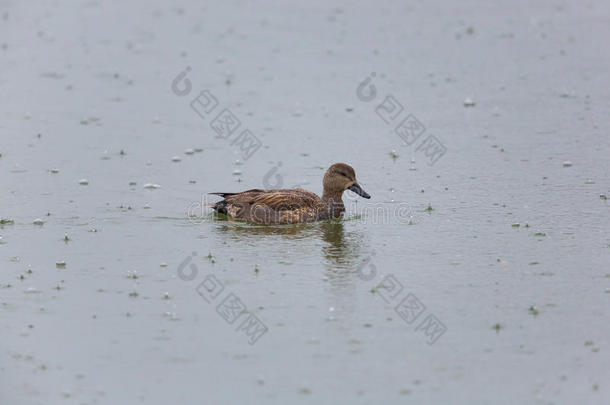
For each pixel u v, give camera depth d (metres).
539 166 25.00
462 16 42.16
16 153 26.12
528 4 44.31
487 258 18.97
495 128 28.41
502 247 19.55
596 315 16.33
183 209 22.19
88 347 15.34
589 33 39.06
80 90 32.28
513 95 31.62
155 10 43.31
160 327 16.03
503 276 18.03
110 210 22.00
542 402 13.74
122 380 14.33
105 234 20.45
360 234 20.72
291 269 18.58
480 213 21.73
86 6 44.12
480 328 15.95
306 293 17.45
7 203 22.33
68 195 22.98
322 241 20.27
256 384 14.20
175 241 20.14
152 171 24.91
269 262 18.97
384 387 14.12
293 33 39.38
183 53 36.62
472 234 20.38
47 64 35.28
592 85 32.47
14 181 23.92
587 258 18.80
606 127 28.17
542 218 21.23
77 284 17.72
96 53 36.69
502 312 16.50
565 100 30.97
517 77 33.56
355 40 38.41
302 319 16.36
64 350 15.23
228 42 38.16
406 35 39.12
